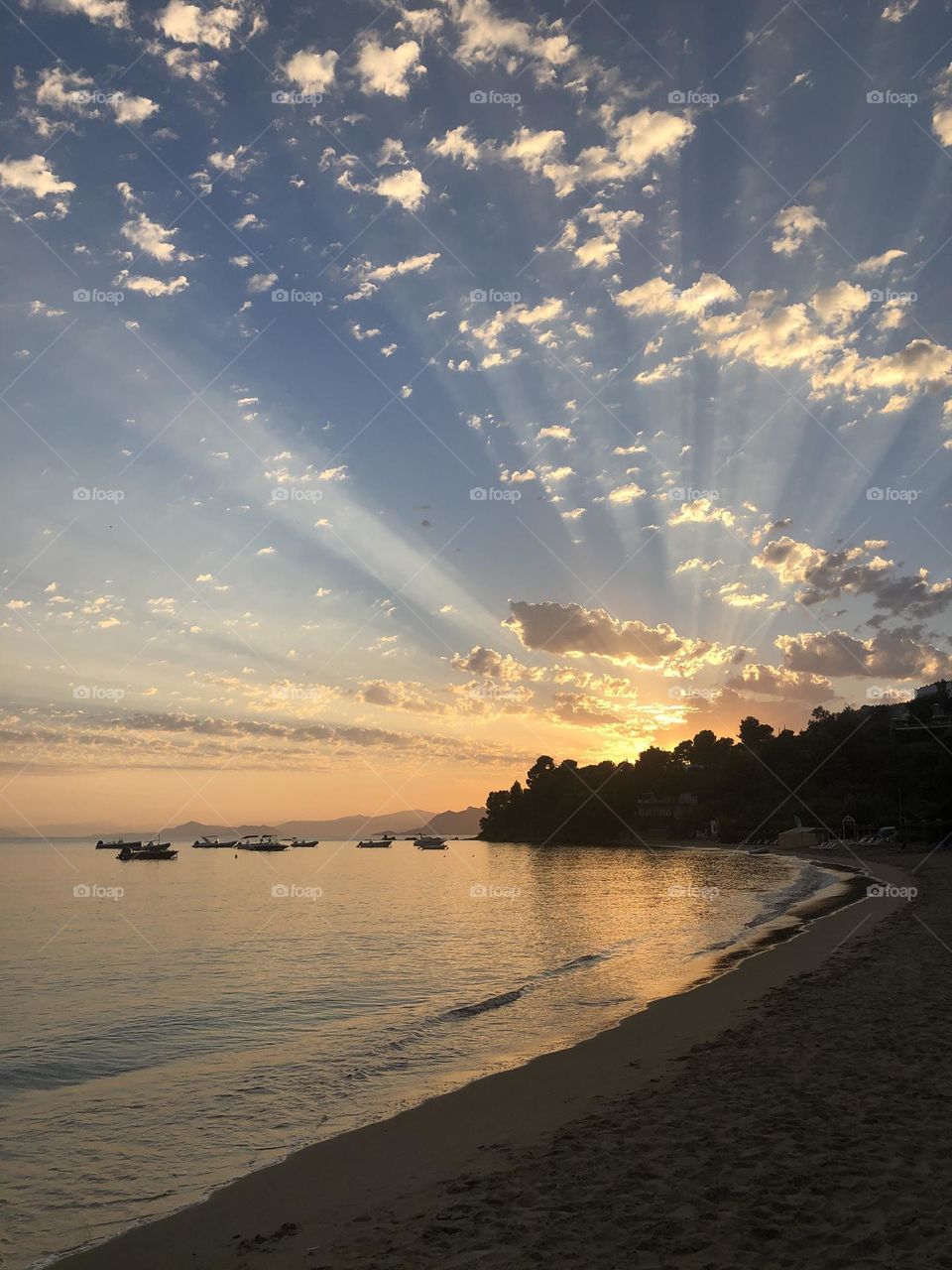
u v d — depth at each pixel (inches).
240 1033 945.5
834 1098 477.1
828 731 7485.2
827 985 879.1
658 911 2317.9
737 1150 403.9
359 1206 401.7
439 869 5733.3
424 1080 676.7
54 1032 982.4
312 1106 626.5
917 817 4731.8
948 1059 546.6
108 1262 368.8
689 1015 803.4
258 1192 439.5
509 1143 468.8
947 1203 326.6
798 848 5728.3
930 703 6717.5
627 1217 339.0
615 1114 494.9
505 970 1337.4
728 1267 288.0
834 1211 325.1
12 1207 450.9
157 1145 553.3
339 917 2416.3
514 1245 324.8
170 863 7436.0
